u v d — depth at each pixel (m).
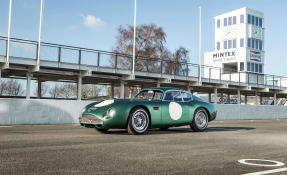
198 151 4.67
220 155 4.33
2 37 15.02
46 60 16.17
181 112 7.96
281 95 35.59
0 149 4.53
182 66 21.86
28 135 6.69
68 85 32.72
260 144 5.68
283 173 3.22
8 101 10.70
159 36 37.12
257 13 40.81
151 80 21.31
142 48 37.22
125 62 19.36
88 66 17.58
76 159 3.80
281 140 6.47
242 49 39.19
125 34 36.84
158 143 5.54
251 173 3.20
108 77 19.39
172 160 3.87
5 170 3.15
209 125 12.26
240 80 26.14
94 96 32.34
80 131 7.96
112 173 3.09
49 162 3.59
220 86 24.83
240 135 7.54
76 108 12.53
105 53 18.33
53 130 8.32
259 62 40.44
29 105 11.23
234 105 20.02
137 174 3.07
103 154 4.21
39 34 16.02
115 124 6.84
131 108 7.00
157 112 7.45
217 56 42.16
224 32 41.66
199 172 3.22
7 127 9.67
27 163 3.51
